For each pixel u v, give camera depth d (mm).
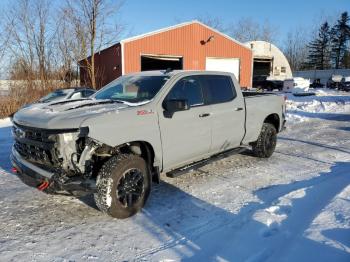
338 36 82125
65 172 4004
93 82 23062
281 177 5980
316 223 3920
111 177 4117
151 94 4859
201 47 25688
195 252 3506
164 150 4785
